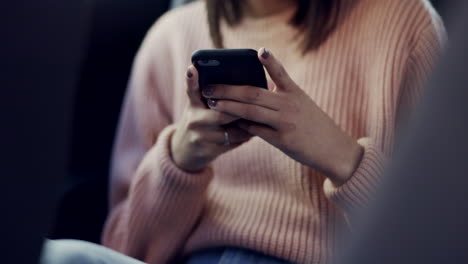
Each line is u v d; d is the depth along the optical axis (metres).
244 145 0.88
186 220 0.89
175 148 0.85
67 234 1.17
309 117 0.72
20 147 0.33
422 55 0.83
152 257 0.92
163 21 1.14
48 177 0.34
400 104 0.85
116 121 1.33
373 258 0.28
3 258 0.34
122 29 1.30
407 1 0.86
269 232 0.81
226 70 0.68
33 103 0.33
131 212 0.92
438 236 0.26
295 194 0.84
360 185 0.73
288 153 0.73
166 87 1.08
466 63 0.25
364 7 0.88
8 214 0.34
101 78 1.29
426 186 0.26
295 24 0.92
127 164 1.08
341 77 0.86
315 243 0.80
